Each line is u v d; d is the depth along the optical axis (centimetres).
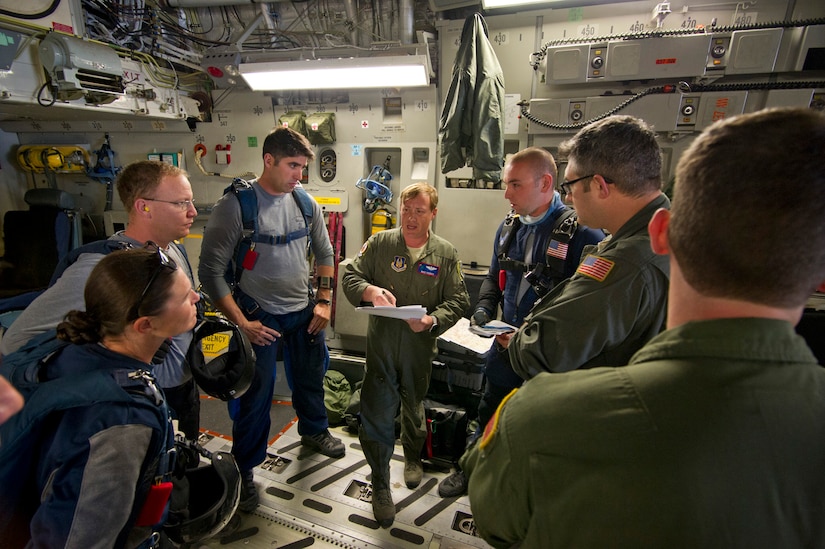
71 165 350
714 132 40
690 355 39
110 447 75
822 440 35
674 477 35
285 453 230
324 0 293
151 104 285
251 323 183
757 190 35
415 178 302
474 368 250
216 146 325
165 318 92
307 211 201
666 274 88
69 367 85
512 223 179
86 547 73
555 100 253
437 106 285
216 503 113
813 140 35
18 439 73
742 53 222
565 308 94
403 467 219
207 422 261
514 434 45
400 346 175
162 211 143
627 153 92
